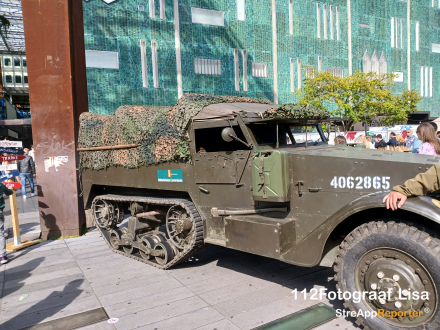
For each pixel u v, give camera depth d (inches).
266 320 131.8
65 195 267.4
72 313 144.7
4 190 223.3
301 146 169.0
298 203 140.7
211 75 933.2
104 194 251.1
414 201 107.4
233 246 153.3
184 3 885.8
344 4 1142.3
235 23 960.9
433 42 1333.7
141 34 841.5
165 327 129.8
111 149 217.5
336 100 810.8
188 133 171.8
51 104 261.4
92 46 794.8
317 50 1103.6
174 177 183.6
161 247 193.6
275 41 1018.7
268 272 181.2
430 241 104.7
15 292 168.7
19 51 1162.0
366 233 117.3
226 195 162.4
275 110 145.8
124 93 829.8
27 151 490.3
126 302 153.0
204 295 156.3
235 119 153.8
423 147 186.7
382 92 802.2
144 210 215.2
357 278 120.4
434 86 1349.7
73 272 193.9
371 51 1197.7
